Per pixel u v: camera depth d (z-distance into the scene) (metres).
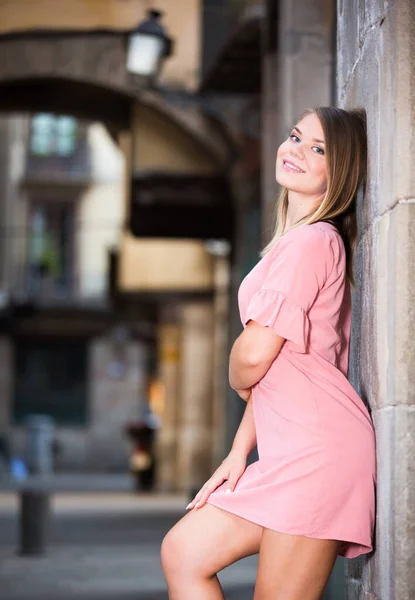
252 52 13.62
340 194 4.04
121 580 10.59
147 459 30.78
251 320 3.80
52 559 12.51
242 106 16.50
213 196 18.28
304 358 3.84
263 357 3.78
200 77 17.56
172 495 26.64
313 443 3.74
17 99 19.58
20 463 39.56
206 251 21.30
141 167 18.34
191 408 27.77
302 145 4.08
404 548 3.50
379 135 3.75
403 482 3.52
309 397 3.80
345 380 3.87
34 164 49.12
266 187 10.00
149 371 48.72
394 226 3.57
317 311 3.86
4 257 48.28
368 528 3.76
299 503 3.70
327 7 7.79
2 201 48.78
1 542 14.41
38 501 13.00
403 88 3.56
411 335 3.53
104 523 17.73
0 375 47.91
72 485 34.09
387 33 3.64
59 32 18.31
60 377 48.41
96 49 18.38
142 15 18.25
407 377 3.53
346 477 3.73
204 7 17.69
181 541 3.86
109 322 47.44
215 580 3.89
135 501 24.16
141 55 14.40
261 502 3.75
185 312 27.84
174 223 18.34
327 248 3.85
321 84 7.84
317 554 3.73
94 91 19.14
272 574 3.73
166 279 21.44
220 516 3.85
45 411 48.25
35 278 48.22
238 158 17.83
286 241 3.89
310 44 7.84
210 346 27.78
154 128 18.42
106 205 49.38
